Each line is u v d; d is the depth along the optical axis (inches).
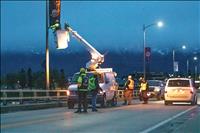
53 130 655.1
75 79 1200.2
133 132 634.8
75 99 1175.6
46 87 1412.4
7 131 641.6
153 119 845.8
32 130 653.9
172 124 753.0
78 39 1425.9
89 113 996.6
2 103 1125.7
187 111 1066.7
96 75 1059.9
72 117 888.9
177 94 1331.2
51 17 1400.1
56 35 1393.9
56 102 1312.7
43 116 919.7
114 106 1278.3
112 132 633.0
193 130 665.0
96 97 1104.8
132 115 941.8
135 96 2028.8
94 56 1393.9
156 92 1752.0
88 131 644.1
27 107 1145.4
